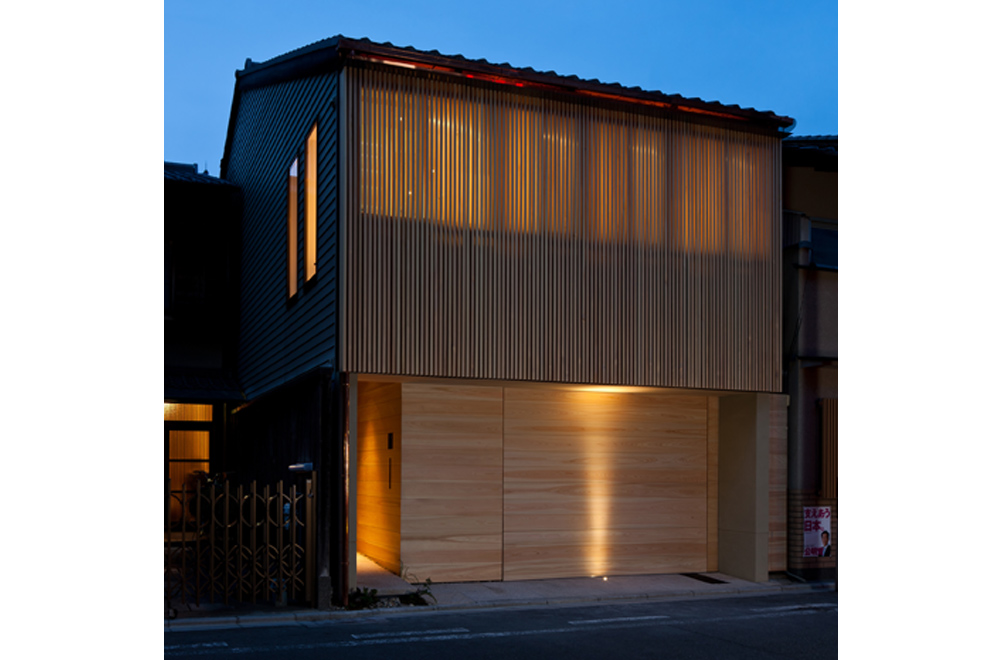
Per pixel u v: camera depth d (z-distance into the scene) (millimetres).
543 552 13047
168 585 10281
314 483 10805
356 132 11164
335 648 8312
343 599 10508
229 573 10672
